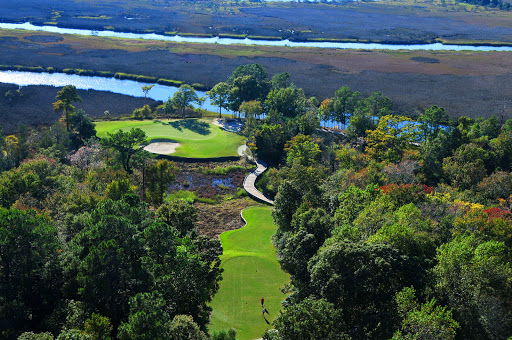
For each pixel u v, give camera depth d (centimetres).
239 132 16250
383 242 5403
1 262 5759
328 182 9444
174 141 15138
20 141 13400
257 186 12625
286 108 16762
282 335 4497
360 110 14862
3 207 8325
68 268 5719
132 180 11388
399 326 4528
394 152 11712
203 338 4950
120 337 4512
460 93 19250
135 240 5744
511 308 4844
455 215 6919
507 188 9375
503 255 5178
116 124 16300
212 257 6334
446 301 4844
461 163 11212
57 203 8381
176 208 7762
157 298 4847
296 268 6016
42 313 5728
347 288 4841
